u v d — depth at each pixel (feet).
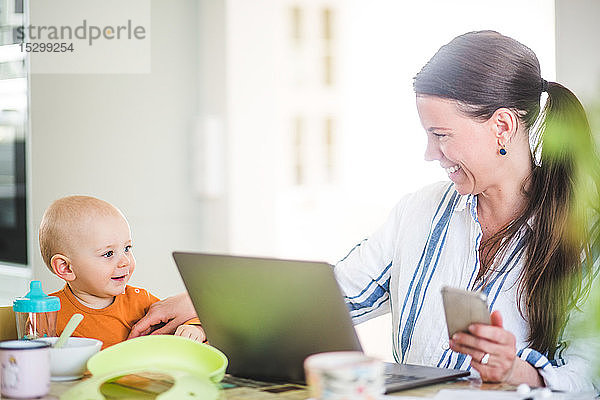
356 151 13.03
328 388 3.22
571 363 4.54
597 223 4.83
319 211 13.23
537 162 5.05
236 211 12.65
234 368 4.46
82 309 5.31
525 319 5.00
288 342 4.17
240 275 4.18
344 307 3.90
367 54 12.82
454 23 11.49
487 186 5.08
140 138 12.14
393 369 4.41
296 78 13.12
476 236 5.22
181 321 5.24
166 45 12.47
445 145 5.00
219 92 12.66
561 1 7.00
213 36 12.71
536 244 4.95
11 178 10.88
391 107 12.68
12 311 5.22
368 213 12.96
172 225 12.61
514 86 4.85
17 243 10.87
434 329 5.27
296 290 4.00
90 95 11.43
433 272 5.36
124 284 5.38
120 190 11.88
